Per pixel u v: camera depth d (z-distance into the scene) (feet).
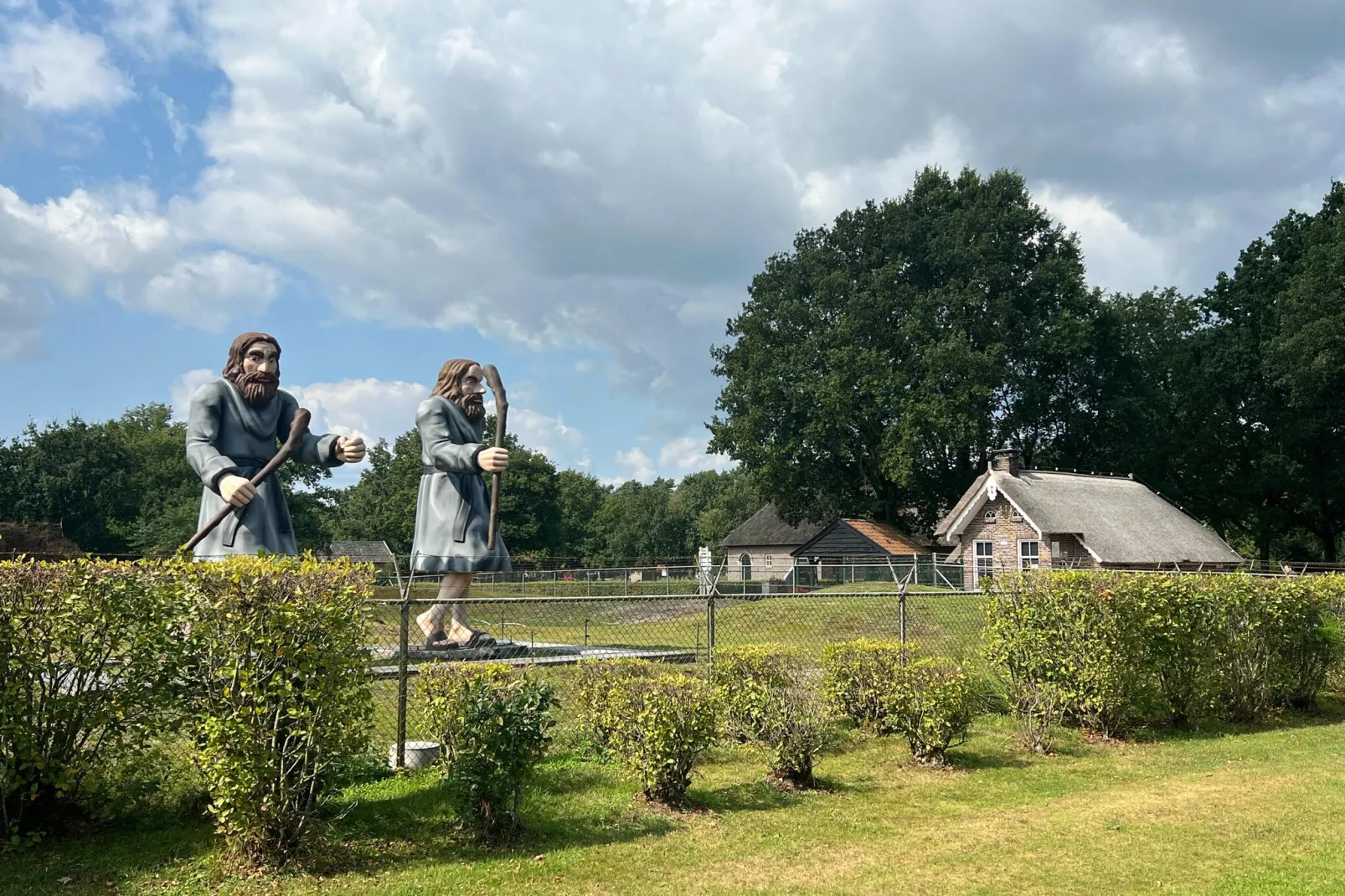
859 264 166.61
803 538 205.36
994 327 152.76
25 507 205.77
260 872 19.85
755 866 21.21
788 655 32.96
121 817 22.67
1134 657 37.17
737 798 26.86
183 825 22.57
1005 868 21.17
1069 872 20.94
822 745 30.14
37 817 21.39
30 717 20.38
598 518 336.29
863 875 20.67
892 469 145.48
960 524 127.24
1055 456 172.14
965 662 36.11
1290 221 170.81
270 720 20.47
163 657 21.16
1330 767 31.91
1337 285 144.25
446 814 23.67
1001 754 33.50
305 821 20.80
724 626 74.33
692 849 22.29
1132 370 167.84
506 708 22.84
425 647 46.91
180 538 187.21
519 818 23.26
